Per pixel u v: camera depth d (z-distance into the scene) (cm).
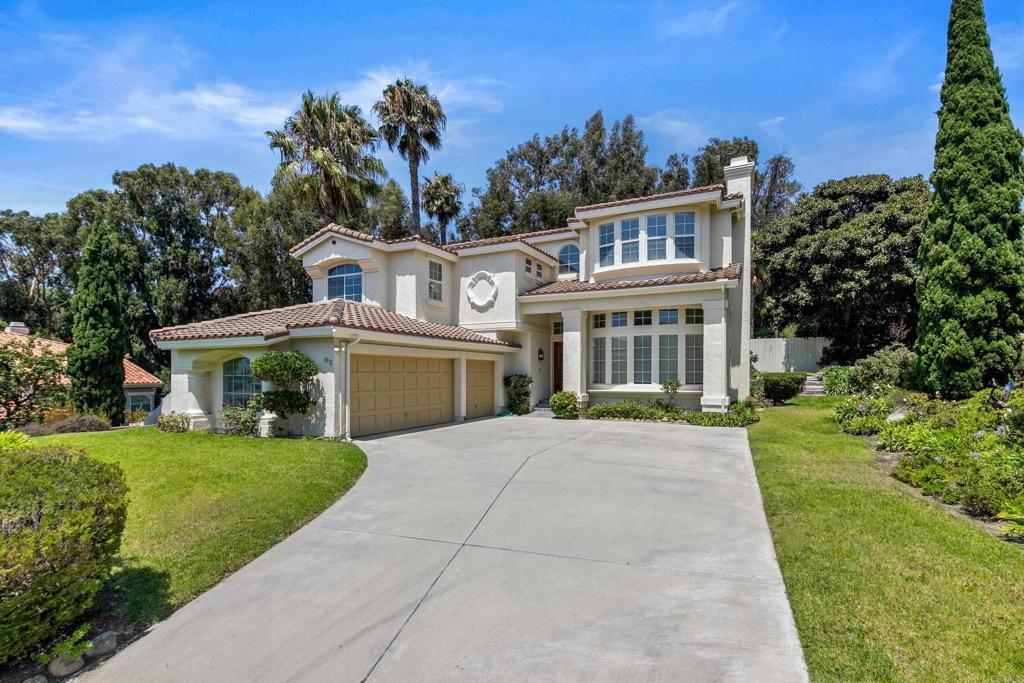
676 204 1645
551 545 561
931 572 447
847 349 2608
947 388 1180
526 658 353
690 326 1678
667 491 755
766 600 425
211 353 1278
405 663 352
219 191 3597
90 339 1719
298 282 3084
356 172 2695
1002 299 1111
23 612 333
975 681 300
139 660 364
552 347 2100
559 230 2148
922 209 2236
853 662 327
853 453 954
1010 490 585
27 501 371
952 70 1228
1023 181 1171
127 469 852
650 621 398
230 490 741
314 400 1195
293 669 348
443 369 1636
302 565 524
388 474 880
